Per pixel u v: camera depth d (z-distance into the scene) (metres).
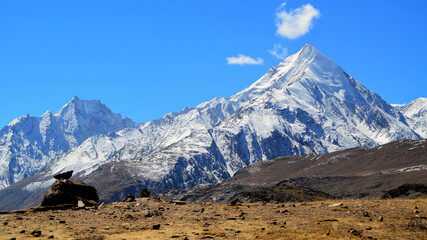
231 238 22.64
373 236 22.02
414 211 28.20
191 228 26.25
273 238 22.28
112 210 35.72
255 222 27.92
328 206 34.91
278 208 35.53
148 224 27.88
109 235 24.14
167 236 23.47
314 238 22.05
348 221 26.45
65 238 23.03
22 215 32.09
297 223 26.64
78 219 30.20
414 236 21.69
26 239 22.70
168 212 34.41
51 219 30.17
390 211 29.45
